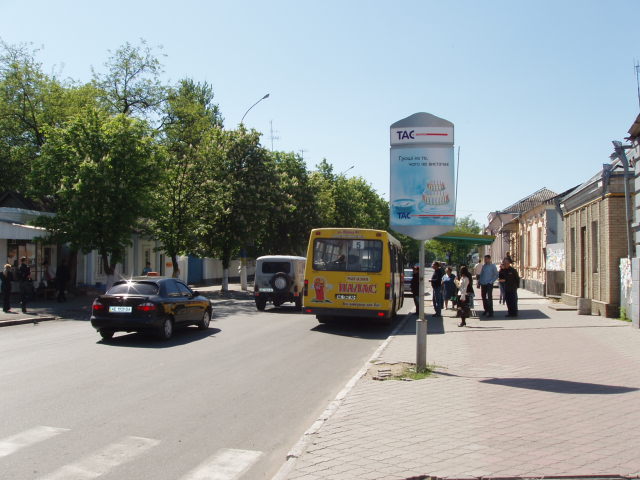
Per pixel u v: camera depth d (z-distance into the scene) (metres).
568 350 11.38
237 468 5.24
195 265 46.62
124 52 34.69
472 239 22.12
